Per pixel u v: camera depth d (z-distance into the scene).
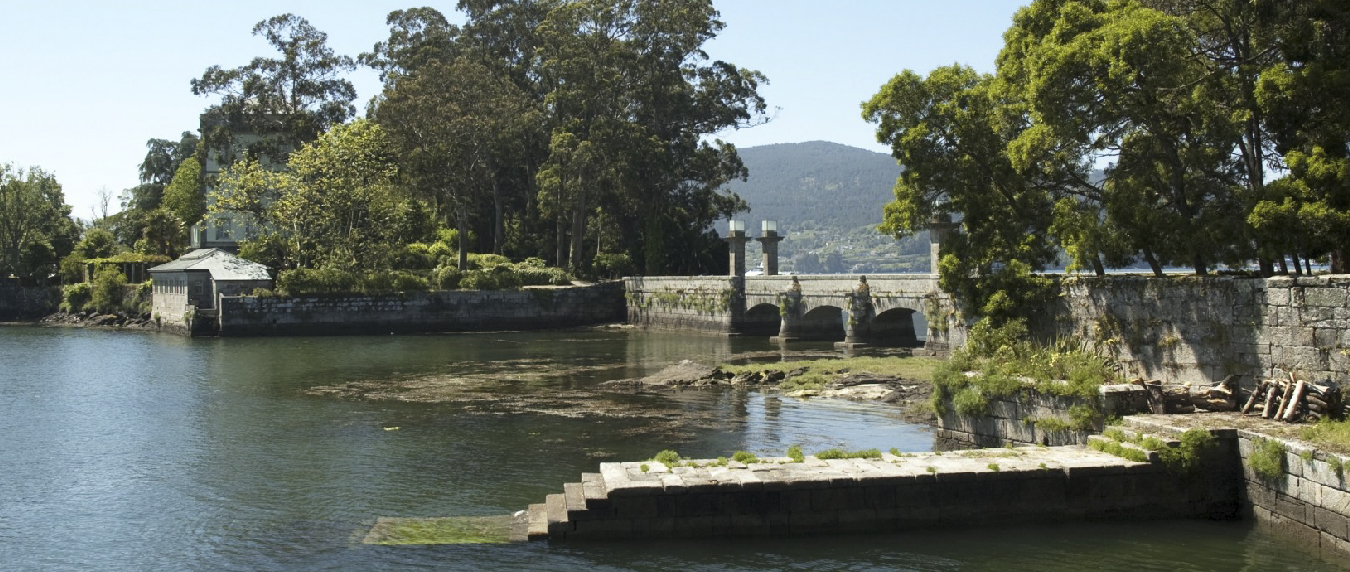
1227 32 32.00
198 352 72.12
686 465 26.16
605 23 102.88
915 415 40.38
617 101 104.31
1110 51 30.34
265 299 87.31
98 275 106.81
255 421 41.88
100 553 24.86
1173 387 29.17
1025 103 37.09
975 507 24.69
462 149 97.12
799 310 75.94
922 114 38.22
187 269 89.19
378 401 46.94
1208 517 25.28
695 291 88.56
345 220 95.81
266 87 102.44
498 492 29.80
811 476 24.48
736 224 83.50
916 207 38.38
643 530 24.02
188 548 25.12
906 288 62.56
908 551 23.48
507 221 116.12
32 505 29.16
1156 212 32.25
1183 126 32.12
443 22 114.44
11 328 98.81
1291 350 26.72
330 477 31.95
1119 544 23.73
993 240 37.31
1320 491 22.36
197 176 123.62
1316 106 29.47
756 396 46.94
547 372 58.09
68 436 39.00
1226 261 31.34
